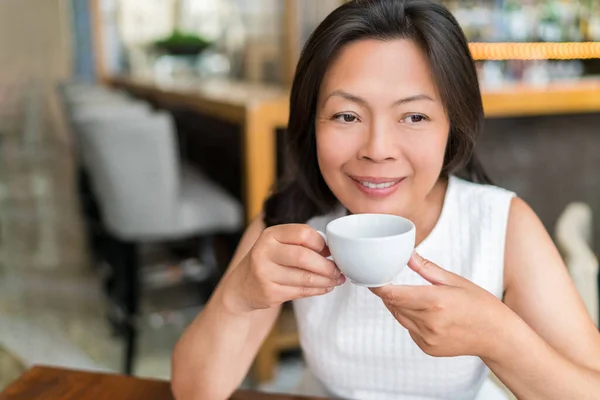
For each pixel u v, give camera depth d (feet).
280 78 14.12
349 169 2.83
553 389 2.54
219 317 2.90
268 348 7.49
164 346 8.75
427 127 2.75
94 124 7.29
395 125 2.74
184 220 7.88
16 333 9.20
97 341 8.96
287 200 3.57
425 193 2.88
